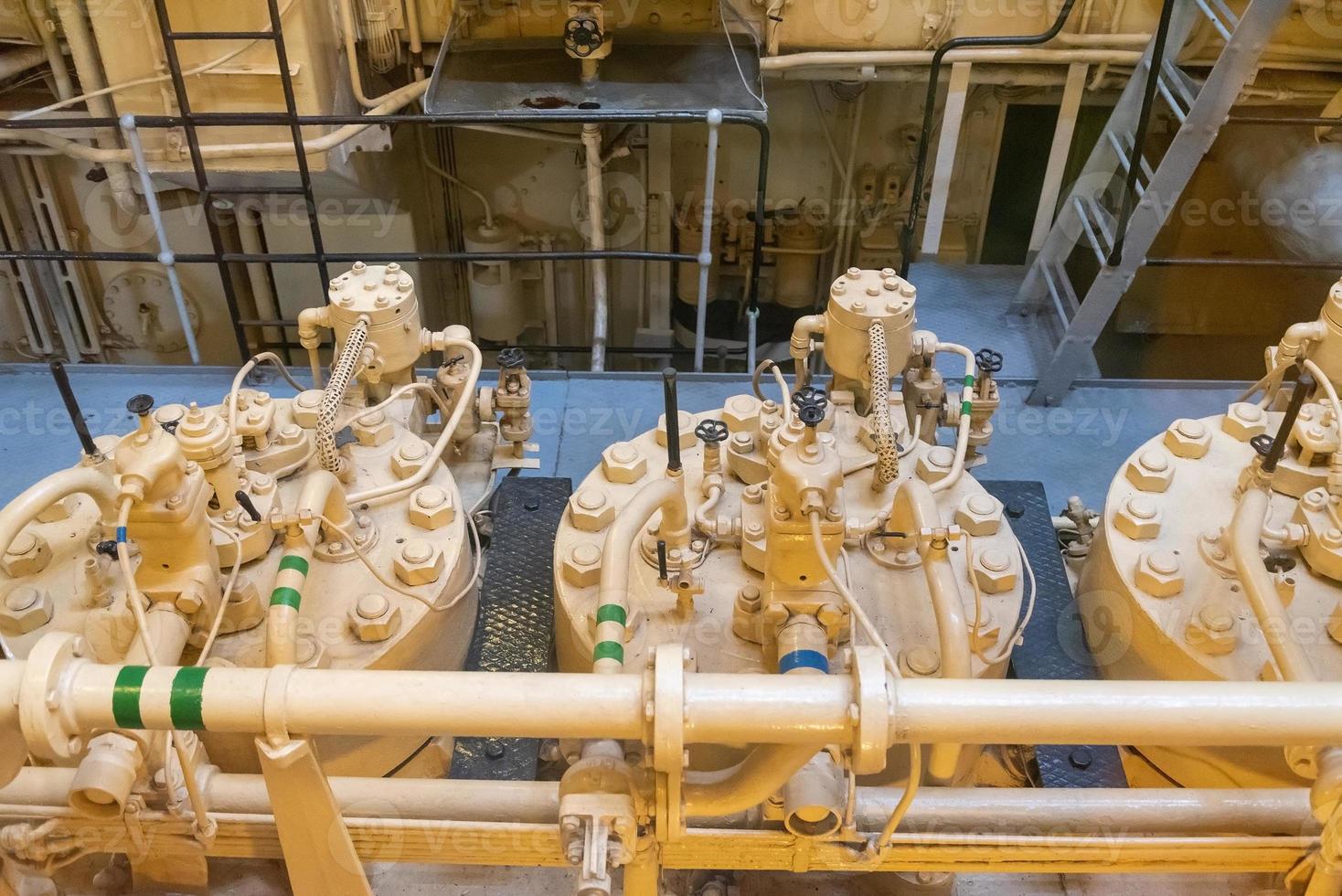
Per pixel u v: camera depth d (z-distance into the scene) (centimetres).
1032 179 549
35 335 552
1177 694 194
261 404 323
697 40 479
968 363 331
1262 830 248
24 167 496
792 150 536
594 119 417
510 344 577
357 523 307
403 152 515
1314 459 319
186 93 416
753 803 222
